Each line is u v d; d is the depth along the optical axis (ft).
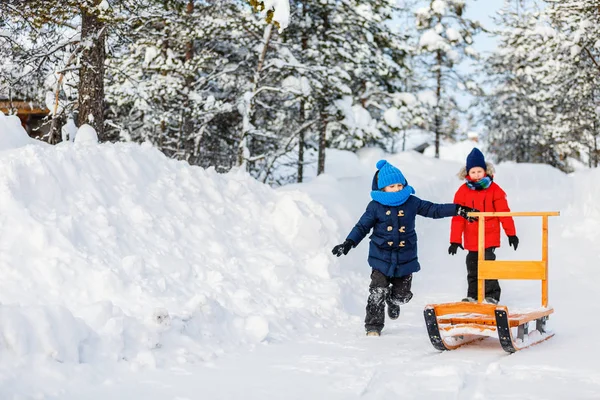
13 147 21.88
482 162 23.53
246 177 28.63
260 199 27.32
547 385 12.30
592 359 14.79
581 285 27.58
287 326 19.21
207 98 56.08
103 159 22.47
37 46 37.81
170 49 56.80
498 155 131.44
